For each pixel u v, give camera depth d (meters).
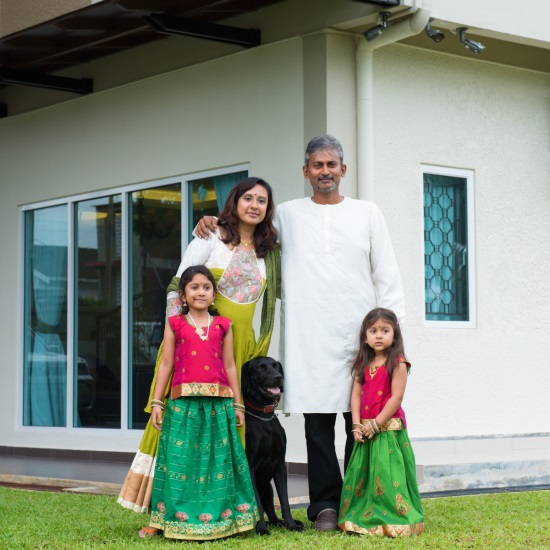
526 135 9.97
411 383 9.02
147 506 5.70
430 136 9.27
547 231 10.07
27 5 11.65
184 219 9.95
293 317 5.98
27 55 10.09
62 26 9.19
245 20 9.37
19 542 5.40
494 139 9.73
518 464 8.07
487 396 9.50
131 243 10.56
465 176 9.53
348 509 5.78
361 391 5.88
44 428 11.48
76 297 11.20
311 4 8.78
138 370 10.51
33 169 11.67
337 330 5.92
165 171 10.15
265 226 5.98
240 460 5.61
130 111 10.52
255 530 5.75
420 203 9.16
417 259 9.12
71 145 11.20
